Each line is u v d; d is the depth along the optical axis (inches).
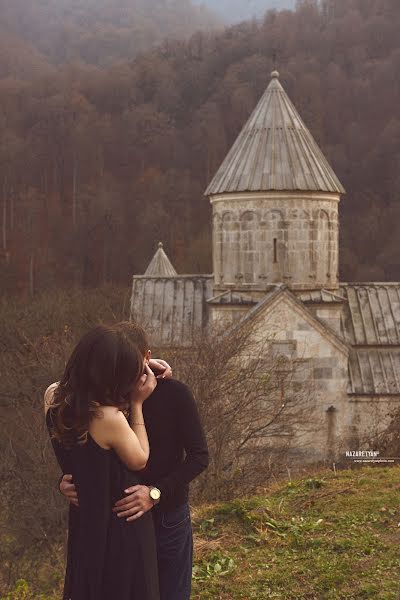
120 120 3740.2
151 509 177.0
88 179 3597.4
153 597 164.2
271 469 646.5
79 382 161.6
